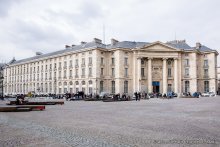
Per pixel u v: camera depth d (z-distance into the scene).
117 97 45.94
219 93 84.06
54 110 21.88
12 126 11.70
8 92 114.69
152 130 10.27
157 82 80.75
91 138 8.63
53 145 7.57
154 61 80.94
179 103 32.81
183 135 9.09
